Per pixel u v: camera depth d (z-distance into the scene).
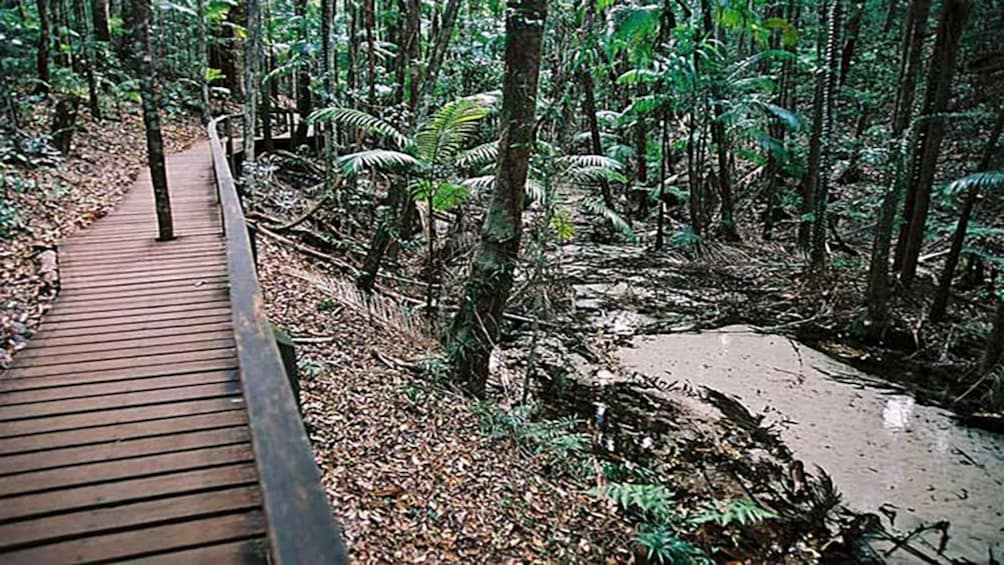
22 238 5.71
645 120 13.27
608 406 5.60
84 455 2.67
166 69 15.95
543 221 6.38
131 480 2.51
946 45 6.63
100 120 10.91
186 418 2.98
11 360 3.57
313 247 8.53
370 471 3.69
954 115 6.70
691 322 7.71
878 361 6.54
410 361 5.51
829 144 9.12
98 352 3.70
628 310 8.11
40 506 2.34
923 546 3.85
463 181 6.66
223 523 2.28
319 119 6.67
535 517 3.71
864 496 4.34
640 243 11.45
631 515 3.98
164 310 4.36
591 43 7.73
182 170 9.64
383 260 8.32
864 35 12.25
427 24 14.59
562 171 6.71
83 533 2.21
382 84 12.27
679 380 6.14
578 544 3.57
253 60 9.84
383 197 10.15
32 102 9.41
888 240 6.76
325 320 5.95
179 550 2.15
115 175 8.69
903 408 5.57
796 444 4.99
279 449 1.46
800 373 6.29
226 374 3.44
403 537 3.23
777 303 8.22
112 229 6.35
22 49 10.09
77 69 11.98
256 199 9.38
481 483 3.88
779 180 13.30
